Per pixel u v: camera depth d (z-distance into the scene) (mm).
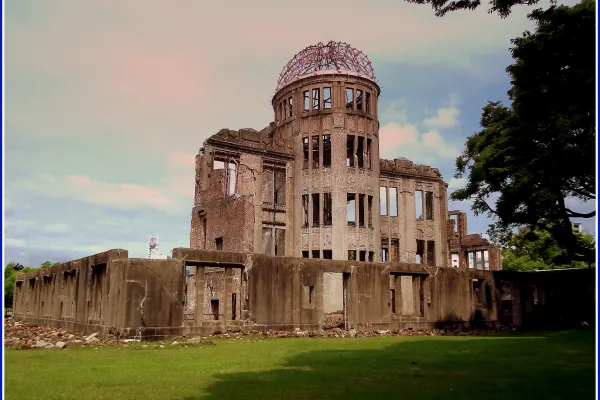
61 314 27688
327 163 41938
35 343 17266
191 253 20625
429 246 46406
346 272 24797
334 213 37812
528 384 9586
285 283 22953
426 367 11977
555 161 22188
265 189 41031
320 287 23953
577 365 12492
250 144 38062
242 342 18781
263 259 22469
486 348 16953
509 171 26500
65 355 14227
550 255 54812
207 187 37094
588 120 20859
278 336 21516
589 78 18547
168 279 19969
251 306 21812
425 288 27594
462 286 28984
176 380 9812
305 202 39031
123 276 19359
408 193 44656
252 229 33156
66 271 26953
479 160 28172
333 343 18688
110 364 12242
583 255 29312
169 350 15820
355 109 39531
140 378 10039
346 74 39406
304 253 38000
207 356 14023
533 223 29156
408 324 26328
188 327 20172
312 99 39719
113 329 19422
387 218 43188
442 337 22672
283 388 8984
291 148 39781
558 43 19344
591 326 30641
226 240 34219
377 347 17172
